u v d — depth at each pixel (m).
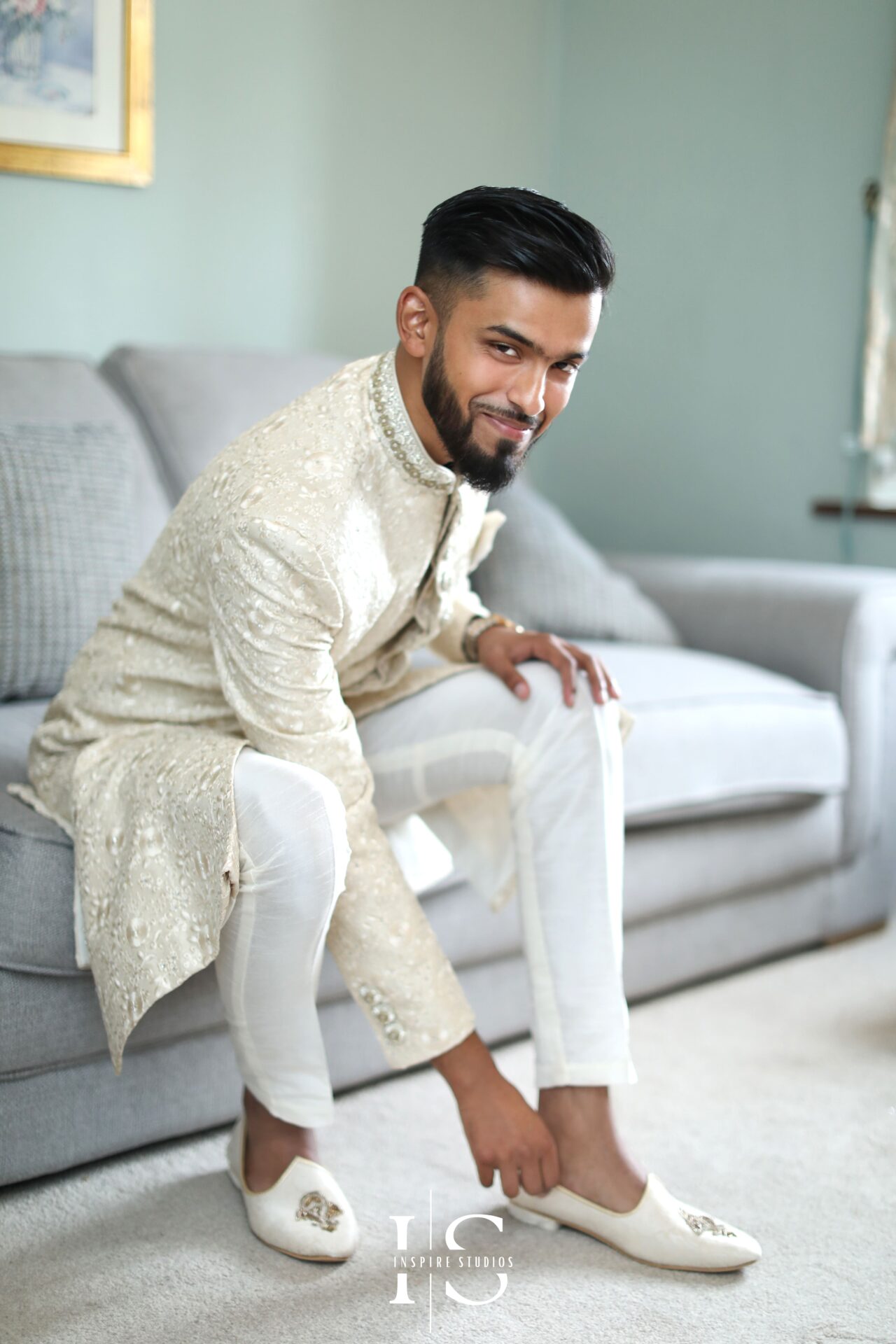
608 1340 1.23
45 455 2.05
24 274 2.64
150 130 2.72
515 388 1.17
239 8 2.86
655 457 3.45
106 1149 1.51
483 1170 1.28
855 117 2.96
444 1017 1.30
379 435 1.26
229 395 2.44
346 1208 1.38
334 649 1.33
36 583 1.97
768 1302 1.31
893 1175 1.59
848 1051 1.96
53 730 1.48
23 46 2.54
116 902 1.30
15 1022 1.39
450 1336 1.23
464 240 1.15
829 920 2.45
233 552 1.22
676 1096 1.79
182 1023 1.51
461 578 1.61
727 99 3.20
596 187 3.50
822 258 3.05
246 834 1.22
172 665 1.38
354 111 3.10
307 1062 1.37
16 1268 1.33
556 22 3.53
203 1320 1.25
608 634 2.53
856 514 3.04
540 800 1.40
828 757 2.29
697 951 2.20
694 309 3.32
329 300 3.12
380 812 1.53
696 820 2.14
